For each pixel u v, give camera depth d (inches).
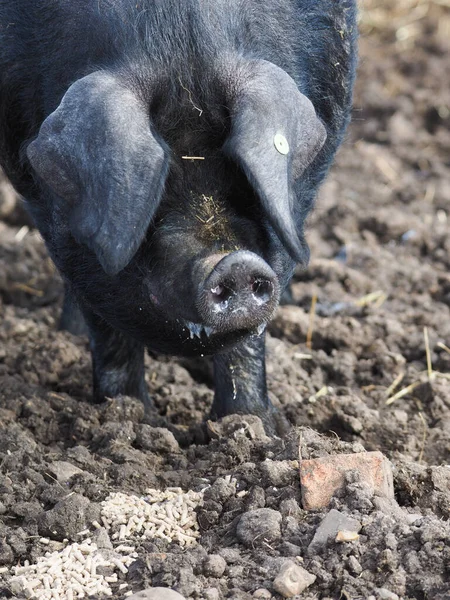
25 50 601.3
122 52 535.5
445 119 1194.0
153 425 669.9
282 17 588.1
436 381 745.6
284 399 722.8
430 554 495.5
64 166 501.7
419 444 668.1
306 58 611.8
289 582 490.9
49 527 549.0
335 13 646.5
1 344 789.2
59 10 576.4
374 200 1047.6
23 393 700.0
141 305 555.5
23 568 528.7
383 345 799.1
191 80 528.1
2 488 577.6
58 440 662.5
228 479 572.1
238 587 500.1
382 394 738.8
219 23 540.1
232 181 527.2
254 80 523.8
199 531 556.1
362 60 890.1
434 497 555.5
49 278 906.7
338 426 681.6
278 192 491.8
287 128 510.0
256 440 613.0
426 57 1307.8
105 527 556.7
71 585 513.7
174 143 527.8
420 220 1005.8
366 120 1203.9
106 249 480.4
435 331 823.7
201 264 501.7
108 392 692.7
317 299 876.6
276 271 560.4
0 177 1054.4
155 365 768.3
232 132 509.7
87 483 583.5
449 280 892.6
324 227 994.1
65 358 757.9
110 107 495.5
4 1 611.5
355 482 543.5
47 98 589.3
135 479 592.1
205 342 546.6
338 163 1106.1
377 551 501.4
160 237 517.7
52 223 603.8
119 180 482.9
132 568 522.6
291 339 818.2
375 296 878.4
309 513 543.5
